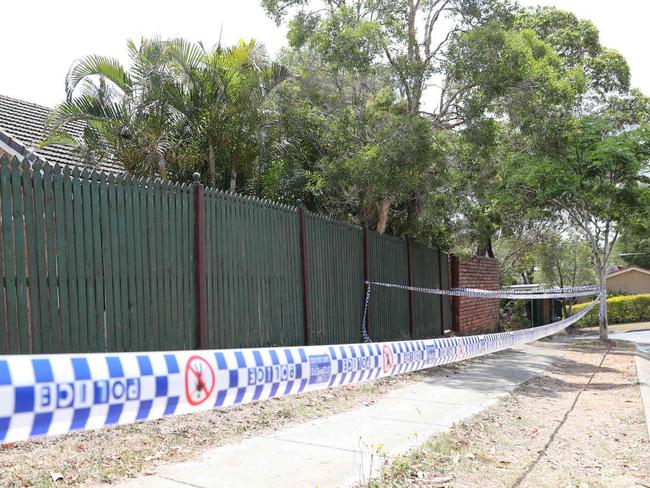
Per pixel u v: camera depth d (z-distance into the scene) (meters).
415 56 14.43
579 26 21.53
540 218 23.41
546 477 5.08
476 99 13.52
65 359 1.95
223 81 11.09
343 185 13.19
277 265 9.76
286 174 13.24
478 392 9.02
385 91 13.25
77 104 10.36
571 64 21.41
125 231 7.03
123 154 10.59
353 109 13.80
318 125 13.70
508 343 9.31
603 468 5.38
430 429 6.47
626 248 56.28
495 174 18.42
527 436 6.54
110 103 10.55
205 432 6.07
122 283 6.94
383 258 13.92
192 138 11.32
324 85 14.84
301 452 5.50
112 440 5.62
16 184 5.96
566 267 40.53
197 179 8.05
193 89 11.12
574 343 21.05
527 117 14.60
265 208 9.58
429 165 12.88
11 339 5.80
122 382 2.10
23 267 5.94
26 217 6.02
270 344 9.40
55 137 10.55
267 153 12.16
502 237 27.95
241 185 12.29
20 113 13.22
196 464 5.11
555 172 18.75
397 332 14.38
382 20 13.86
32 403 1.81
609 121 19.64
